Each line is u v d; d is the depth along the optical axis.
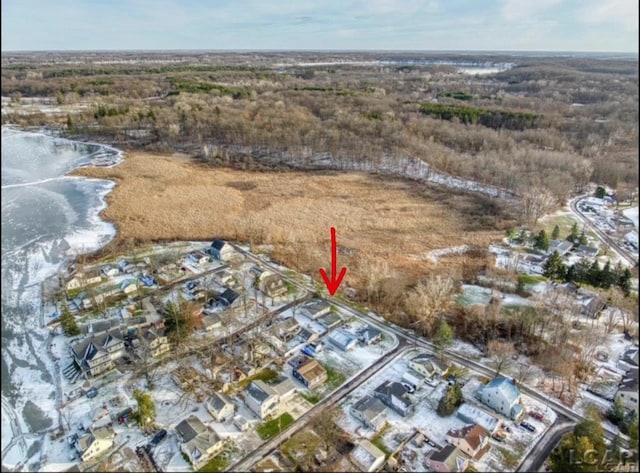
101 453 36.78
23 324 53.59
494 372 47.38
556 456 34.28
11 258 69.62
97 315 55.16
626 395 42.38
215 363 47.03
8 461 36.31
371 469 35.44
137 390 41.38
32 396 43.03
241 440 38.22
